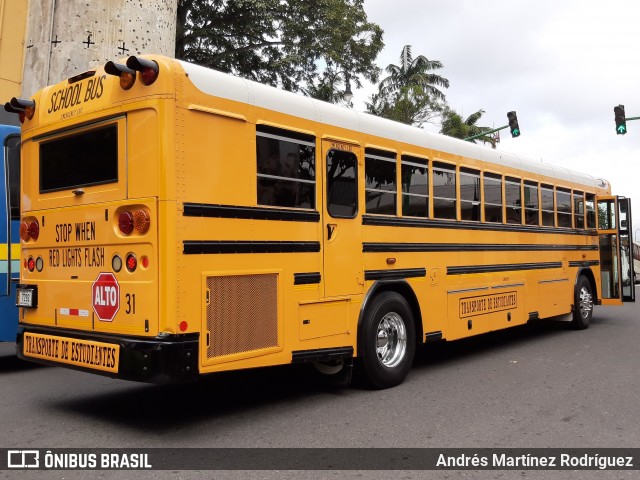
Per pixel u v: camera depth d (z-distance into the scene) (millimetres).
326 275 5617
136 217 4516
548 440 4617
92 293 4852
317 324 5508
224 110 4789
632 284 11695
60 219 5184
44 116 5438
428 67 34250
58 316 5191
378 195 6297
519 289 8742
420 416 5242
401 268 6520
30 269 5547
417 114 32750
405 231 6598
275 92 5281
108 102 4785
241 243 4852
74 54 10852
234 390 6234
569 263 10398
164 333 4340
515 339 9758
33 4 11281
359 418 5184
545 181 9703
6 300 7059
